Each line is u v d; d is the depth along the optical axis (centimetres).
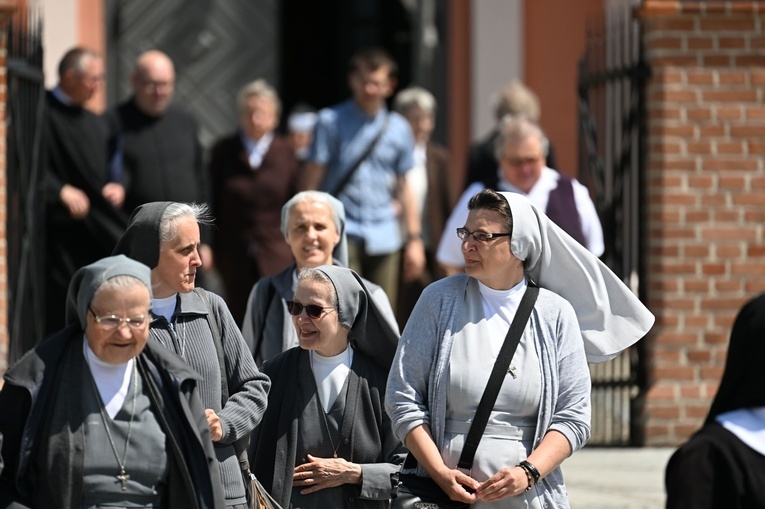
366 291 1855
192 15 4662
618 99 3247
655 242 3036
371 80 3291
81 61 3106
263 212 3547
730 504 1303
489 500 1642
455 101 4538
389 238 3316
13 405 1533
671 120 3022
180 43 4659
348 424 1828
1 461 1504
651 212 3041
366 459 1836
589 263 1770
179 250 1702
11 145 2741
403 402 1706
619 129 3238
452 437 1694
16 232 2758
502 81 4475
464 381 1686
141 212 1709
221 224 3572
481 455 1670
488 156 3206
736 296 3033
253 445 1884
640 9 3022
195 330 1727
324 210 2148
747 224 3036
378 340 1858
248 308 2164
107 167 3281
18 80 2770
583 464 2866
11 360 2691
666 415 3016
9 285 2727
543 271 1775
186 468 1559
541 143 2661
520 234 1708
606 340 1791
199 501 1559
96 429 1548
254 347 2138
